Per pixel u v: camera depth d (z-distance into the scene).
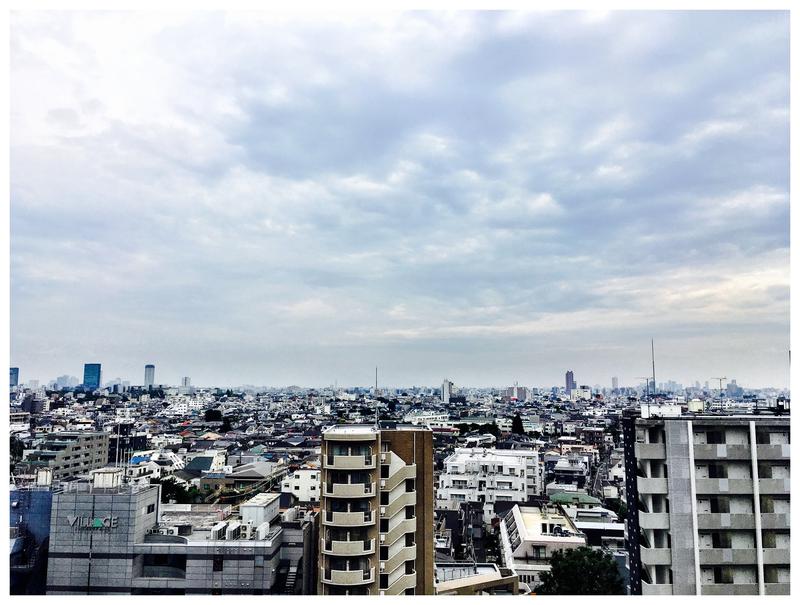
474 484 98.25
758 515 34.94
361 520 39.25
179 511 55.00
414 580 40.97
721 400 52.06
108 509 42.81
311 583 44.97
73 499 42.81
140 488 45.31
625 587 45.22
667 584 34.88
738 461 35.91
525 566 57.75
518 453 109.44
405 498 41.59
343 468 39.91
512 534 66.75
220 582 42.16
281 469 114.94
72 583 41.59
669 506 35.56
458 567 54.84
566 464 116.12
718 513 35.28
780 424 36.19
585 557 46.81
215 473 108.25
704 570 34.69
